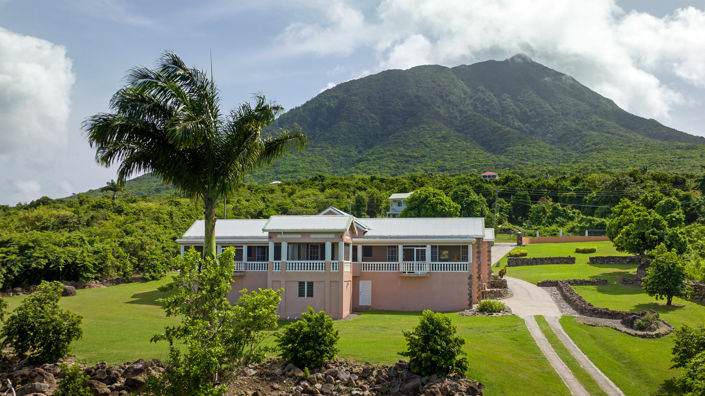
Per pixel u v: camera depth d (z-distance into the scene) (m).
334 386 20.67
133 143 21.98
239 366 19.17
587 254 64.88
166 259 52.34
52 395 17.39
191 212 77.38
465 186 98.50
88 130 21.33
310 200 100.50
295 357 21.84
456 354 21.41
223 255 18.80
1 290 40.06
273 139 25.05
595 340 28.41
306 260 36.19
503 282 46.03
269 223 37.12
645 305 36.59
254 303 18.45
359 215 100.00
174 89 22.02
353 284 39.56
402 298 39.00
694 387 18.31
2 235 46.91
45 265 43.22
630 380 23.09
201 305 18.42
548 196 110.06
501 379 21.94
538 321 31.95
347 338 26.81
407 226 41.12
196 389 16.05
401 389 20.61
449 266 38.53
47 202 90.81
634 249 48.00
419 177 139.62
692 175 113.62
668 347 26.83
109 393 18.69
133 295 40.62
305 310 35.81
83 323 29.45
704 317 33.00
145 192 177.62
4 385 18.92
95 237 51.91
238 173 23.12
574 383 22.36
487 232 47.06
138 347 23.55
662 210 64.81
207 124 22.19
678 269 36.03
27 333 20.77
